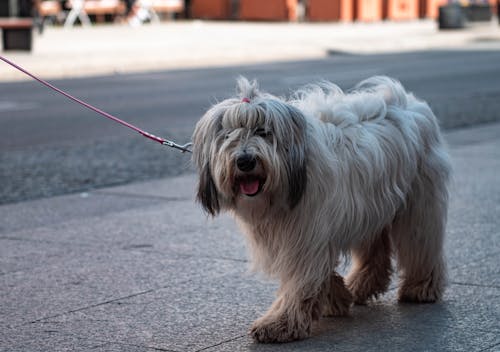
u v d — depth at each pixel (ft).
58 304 9.75
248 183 8.29
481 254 11.09
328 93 9.57
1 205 13.67
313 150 8.55
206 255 11.23
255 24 60.64
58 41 43.60
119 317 9.40
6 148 18.30
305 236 8.63
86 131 20.47
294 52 40.29
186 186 14.79
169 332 9.04
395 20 65.98
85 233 12.20
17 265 10.96
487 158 16.56
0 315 9.48
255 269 9.04
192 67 35.29
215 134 8.35
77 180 15.26
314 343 8.75
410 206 9.50
